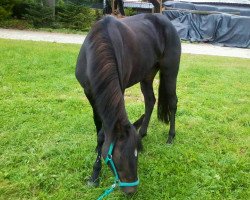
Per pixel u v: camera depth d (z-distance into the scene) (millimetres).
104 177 3207
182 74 7594
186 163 3553
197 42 15469
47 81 6234
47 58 8094
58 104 5043
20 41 10758
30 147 3686
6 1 15438
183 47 13484
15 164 3336
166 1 17297
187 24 15664
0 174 3139
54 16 15727
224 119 4867
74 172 3275
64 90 5816
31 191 2959
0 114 4465
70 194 2906
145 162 3480
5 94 5285
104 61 2498
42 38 12703
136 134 2350
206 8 16422
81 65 2949
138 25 3484
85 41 2932
